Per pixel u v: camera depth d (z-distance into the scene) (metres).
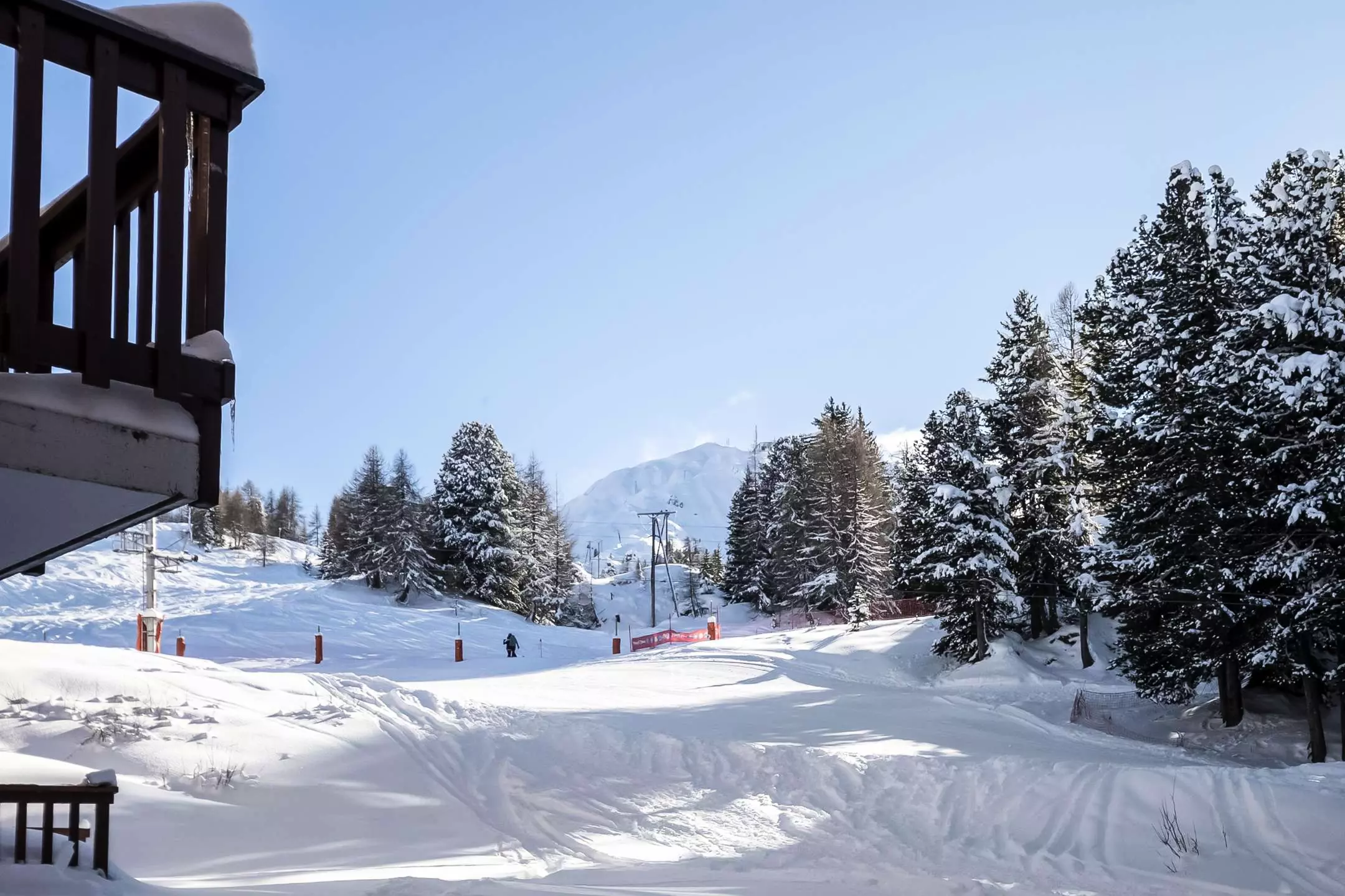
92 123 4.89
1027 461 45.19
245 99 5.45
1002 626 45.34
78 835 7.55
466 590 73.75
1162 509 30.34
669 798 17.06
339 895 8.66
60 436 4.66
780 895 10.21
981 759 20.86
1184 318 30.41
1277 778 16.69
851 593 66.88
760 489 87.69
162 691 18.34
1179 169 32.34
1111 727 30.03
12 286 4.63
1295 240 26.77
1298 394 25.12
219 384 5.16
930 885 11.03
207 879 10.86
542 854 13.25
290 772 15.70
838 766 19.02
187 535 92.31
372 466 77.44
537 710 26.27
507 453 84.19
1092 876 12.81
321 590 66.12
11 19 4.74
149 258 5.39
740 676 37.28
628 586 110.81
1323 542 25.48
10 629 44.81
